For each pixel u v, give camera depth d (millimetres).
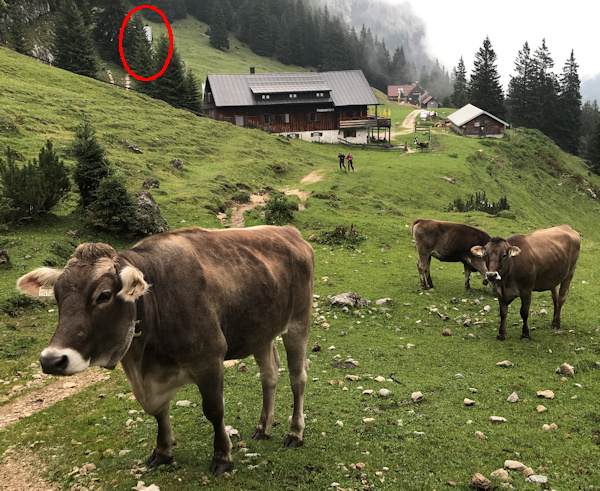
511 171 70250
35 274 4395
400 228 28375
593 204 70438
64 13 75938
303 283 6723
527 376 9469
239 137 56062
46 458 6695
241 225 28328
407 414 7812
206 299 5223
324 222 29422
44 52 84188
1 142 30938
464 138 83562
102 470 6109
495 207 39656
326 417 7746
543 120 109562
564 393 8453
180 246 5383
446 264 22094
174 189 32188
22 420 8133
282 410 8070
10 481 6168
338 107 75562
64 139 36000
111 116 48000
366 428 7273
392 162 59594
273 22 165625
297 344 6789
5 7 78250
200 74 112500
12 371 10477
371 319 14375
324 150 66312
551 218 58375
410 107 155750
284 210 29531
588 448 6465
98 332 4340
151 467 6016
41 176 21266
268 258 6238
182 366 5152
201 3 173375
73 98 48719
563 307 14844
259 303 5906
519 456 6332
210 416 5535
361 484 5750
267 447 6633
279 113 73938
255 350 6316
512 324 13477
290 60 162500
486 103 105125
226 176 38875
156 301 4910
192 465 6039
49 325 13406
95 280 4312
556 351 10914
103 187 22156
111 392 9352
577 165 86312
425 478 5875
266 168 45750
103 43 98938
